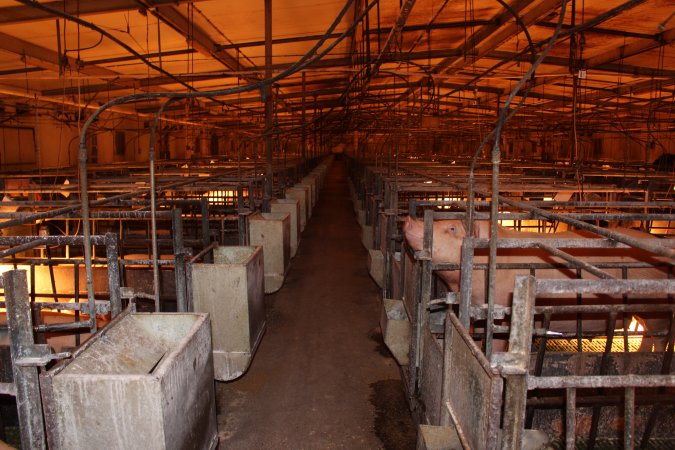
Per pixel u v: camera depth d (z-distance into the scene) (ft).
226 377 12.73
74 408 6.15
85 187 7.68
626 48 26.32
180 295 11.55
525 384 5.10
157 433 6.23
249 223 19.80
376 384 12.76
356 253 28.07
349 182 67.36
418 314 10.77
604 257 11.62
